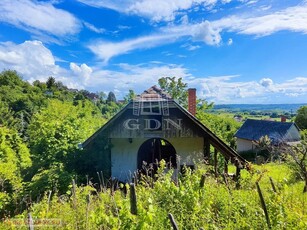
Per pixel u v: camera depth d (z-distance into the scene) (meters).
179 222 3.85
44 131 12.91
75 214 4.34
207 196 4.77
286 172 10.62
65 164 11.99
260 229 3.69
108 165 12.70
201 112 27.05
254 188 5.57
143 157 15.84
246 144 46.25
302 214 4.00
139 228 3.11
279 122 43.75
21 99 55.69
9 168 10.70
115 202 3.77
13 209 7.58
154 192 4.59
